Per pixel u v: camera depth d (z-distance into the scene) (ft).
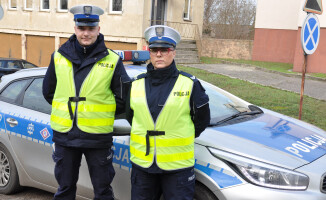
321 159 9.39
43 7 57.88
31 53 60.44
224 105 12.32
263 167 8.67
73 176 9.65
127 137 10.36
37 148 12.21
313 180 8.62
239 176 8.71
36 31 58.80
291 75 42.45
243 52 61.62
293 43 57.72
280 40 58.65
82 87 9.12
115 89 9.43
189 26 60.85
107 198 9.78
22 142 12.66
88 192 11.14
